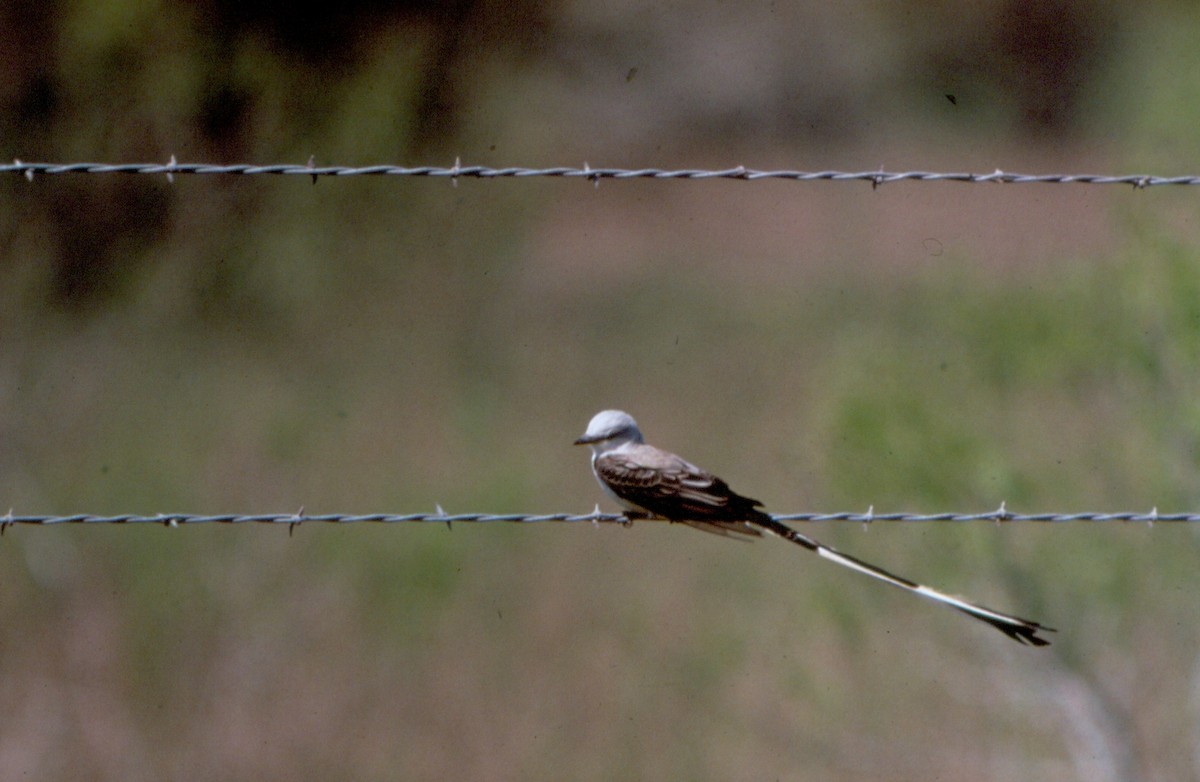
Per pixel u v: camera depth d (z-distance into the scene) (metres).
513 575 15.87
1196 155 11.79
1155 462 10.92
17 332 18.59
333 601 15.30
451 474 17.42
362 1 19.72
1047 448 11.35
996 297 11.88
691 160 37.00
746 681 13.73
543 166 23.20
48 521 6.84
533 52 24.34
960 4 39.38
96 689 14.10
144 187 19.08
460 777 13.03
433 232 21.08
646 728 13.42
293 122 19.55
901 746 12.14
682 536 16.39
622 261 29.14
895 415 11.09
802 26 39.59
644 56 37.66
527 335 23.19
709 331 23.88
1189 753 10.93
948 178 7.07
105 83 18.33
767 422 19.00
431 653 14.62
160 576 15.46
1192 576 10.91
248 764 13.16
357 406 19.75
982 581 11.11
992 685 11.70
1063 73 38.09
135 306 19.34
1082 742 11.13
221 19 18.67
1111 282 11.34
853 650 11.71
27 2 18.00
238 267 19.78
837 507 11.37
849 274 26.50
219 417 18.64
